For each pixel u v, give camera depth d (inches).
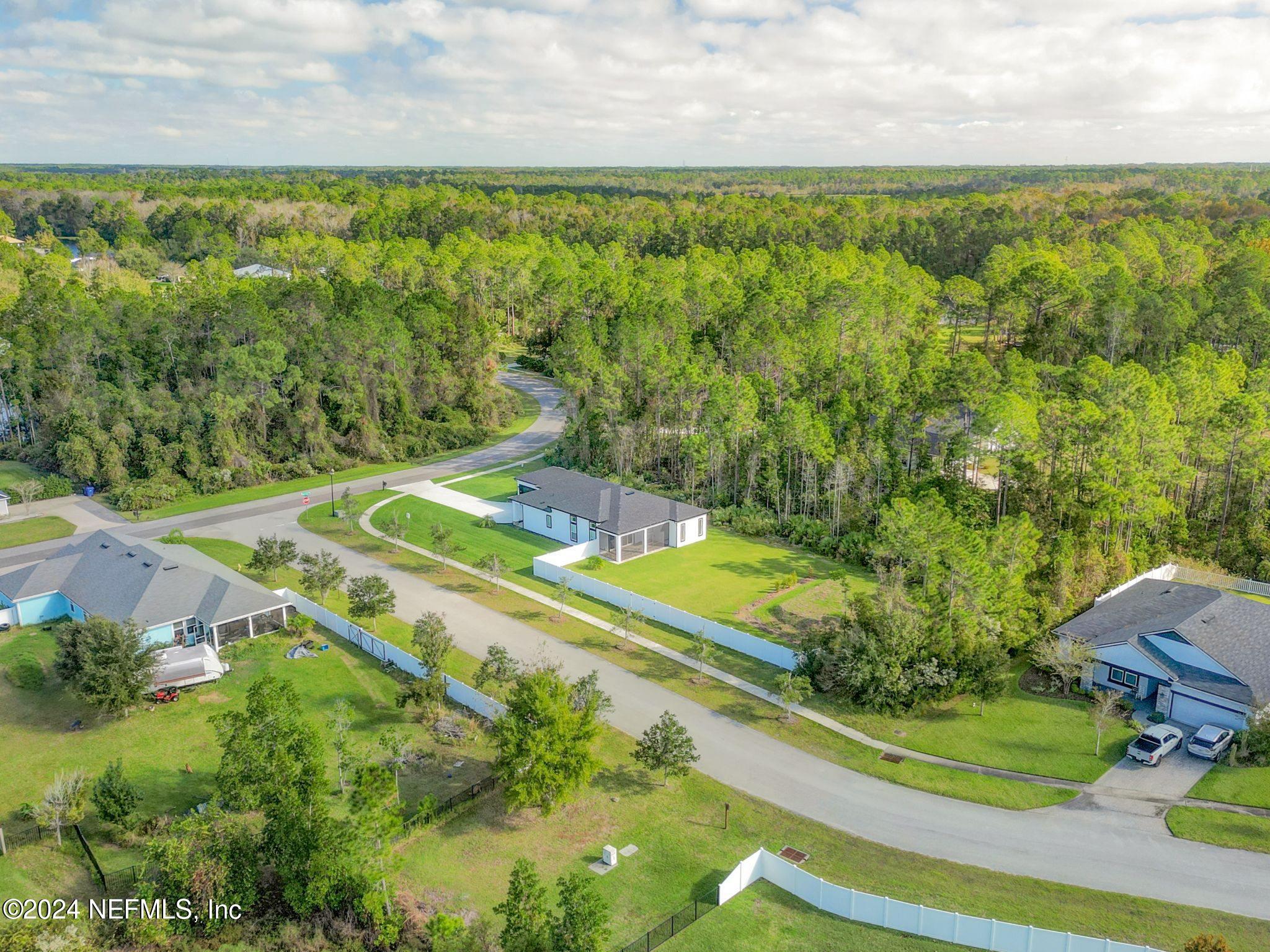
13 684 1889.8
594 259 6013.8
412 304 4338.1
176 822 1277.1
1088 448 2541.8
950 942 1206.9
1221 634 1850.4
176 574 2186.3
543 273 5462.6
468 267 5713.6
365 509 3161.9
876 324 4015.8
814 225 7111.2
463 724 1755.7
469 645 2121.1
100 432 3316.9
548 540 2891.2
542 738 1439.5
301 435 3656.5
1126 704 1823.3
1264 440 2559.1
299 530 2947.8
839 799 1557.6
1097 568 2301.9
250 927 1227.2
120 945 1154.0
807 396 3383.4
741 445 3164.4
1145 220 6471.5
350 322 3816.4
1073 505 2497.5
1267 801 1503.4
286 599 2331.4
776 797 1562.5
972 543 1969.7
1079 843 1423.5
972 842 1434.5
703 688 1939.0
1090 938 1134.4
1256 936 1208.8
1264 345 3656.5
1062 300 4045.3
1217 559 2635.3
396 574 2576.3
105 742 1688.0
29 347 3612.2
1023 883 1331.2
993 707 1865.2
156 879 1257.4
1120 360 3818.9
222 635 2124.8
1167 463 2506.2
